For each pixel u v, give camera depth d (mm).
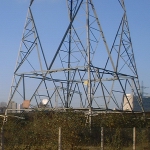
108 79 32406
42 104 33094
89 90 28047
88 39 28672
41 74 31859
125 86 33375
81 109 28641
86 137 21609
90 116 26078
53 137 19766
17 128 21062
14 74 32250
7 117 29422
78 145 20500
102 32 31016
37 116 26406
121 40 32406
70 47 32781
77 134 20547
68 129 20000
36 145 19750
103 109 29312
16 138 19250
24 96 32719
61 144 17906
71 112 24797
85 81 29453
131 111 31516
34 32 32688
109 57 31531
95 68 29391
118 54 32031
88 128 22875
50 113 26250
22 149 18969
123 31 32875
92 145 21734
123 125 29094
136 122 30406
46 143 19828
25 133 19859
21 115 30766
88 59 28500
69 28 32031
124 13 33094
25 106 32156
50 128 20438
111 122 27969
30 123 24109
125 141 22859
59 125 20188
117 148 21109
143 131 24328
